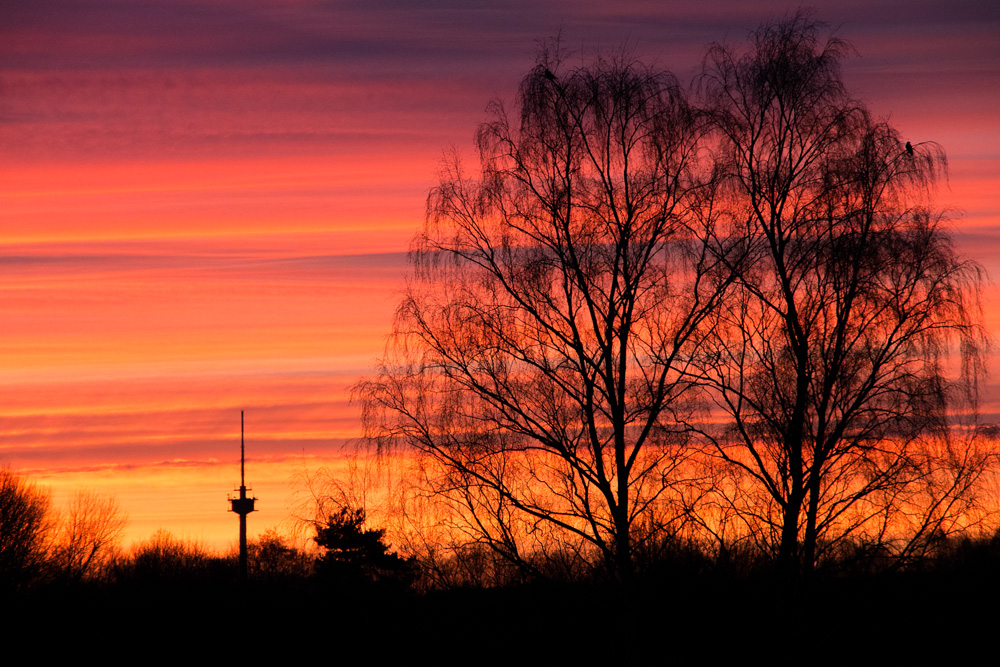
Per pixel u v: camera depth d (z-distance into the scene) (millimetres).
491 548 54844
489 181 56844
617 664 54125
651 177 56500
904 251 54594
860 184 56125
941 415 53000
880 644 53312
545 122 57375
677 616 53625
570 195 56469
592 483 54875
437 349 55438
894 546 53750
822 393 55375
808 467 55094
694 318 55938
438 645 60562
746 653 53188
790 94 58219
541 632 55750
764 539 54281
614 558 53344
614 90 57000
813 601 53625
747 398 55656
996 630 52656
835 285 55312
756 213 58125
